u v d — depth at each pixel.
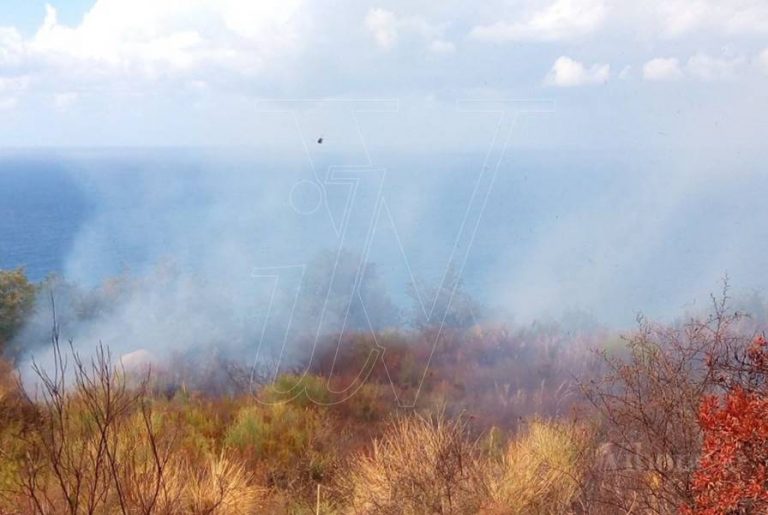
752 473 3.53
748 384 4.01
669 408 4.27
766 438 3.48
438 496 4.98
